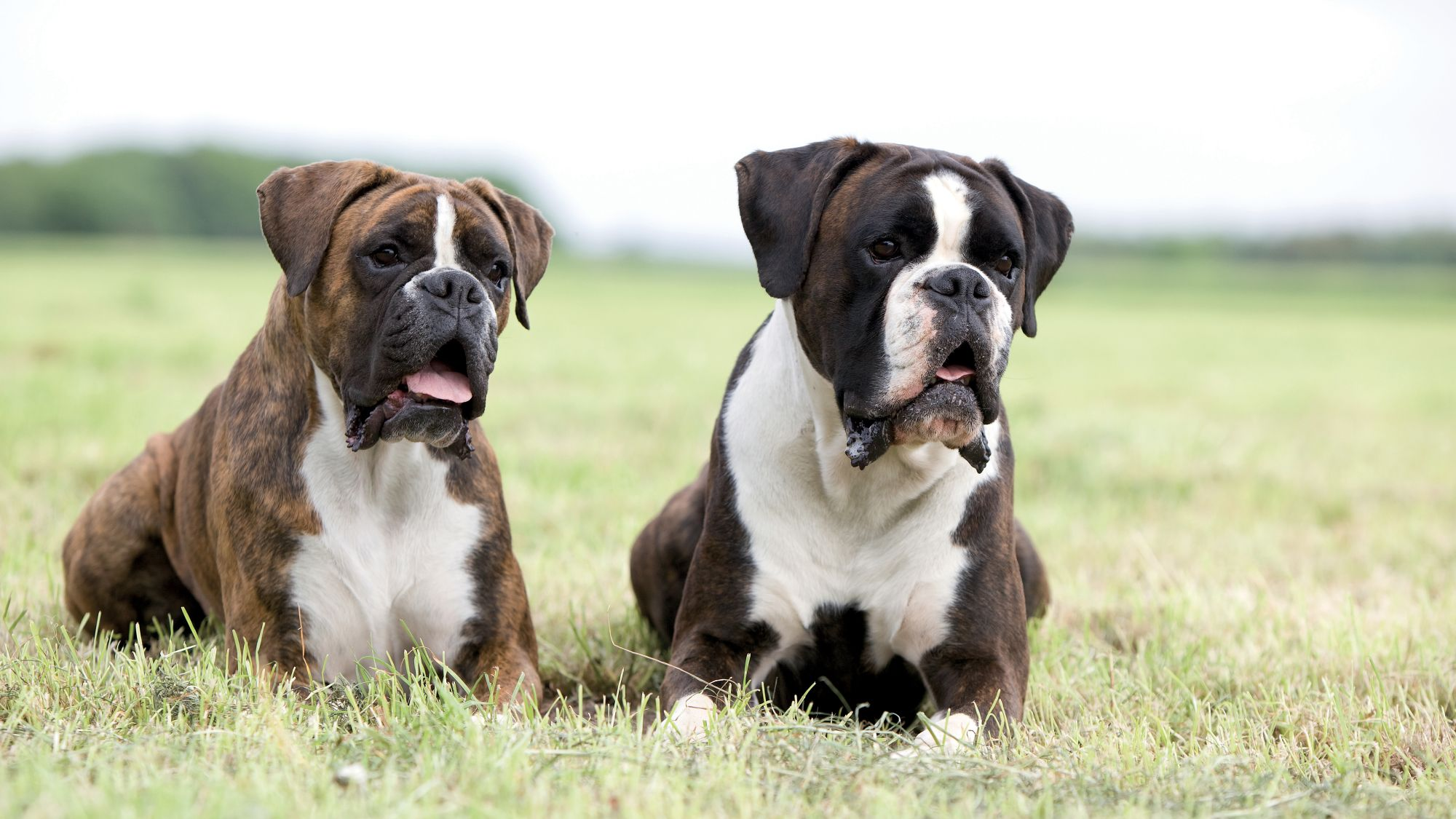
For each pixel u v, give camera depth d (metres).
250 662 7.45
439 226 7.60
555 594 10.42
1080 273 119.25
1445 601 11.10
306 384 7.90
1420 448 20.55
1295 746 7.35
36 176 154.88
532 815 5.37
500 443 17.28
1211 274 124.69
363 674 7.70
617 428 19.00
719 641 8.22
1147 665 9.21
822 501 8.09
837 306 7.66
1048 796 5.88
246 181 165.88
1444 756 7.35
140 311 39.62
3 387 20.38
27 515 12.11
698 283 98.50
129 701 6.83
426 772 5.80
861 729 7.67
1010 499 8.48
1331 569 12.45
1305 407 26.58
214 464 8.15
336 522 7.86
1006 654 8.10
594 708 8.62
